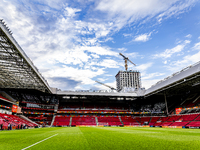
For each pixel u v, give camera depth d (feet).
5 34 80.64
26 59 108.47
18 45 94.84
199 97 209.15
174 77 172.04
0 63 116.57
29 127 151.74
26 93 236.84
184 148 26.50
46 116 249.55
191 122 165.68
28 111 231.09
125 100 295.89
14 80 158.81
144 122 238.68
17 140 39.70
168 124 193.57
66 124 230.89
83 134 58.95
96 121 246.27
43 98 257.34
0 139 42.50
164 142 34.17
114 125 231.30
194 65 144.36
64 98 281.74
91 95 248.32
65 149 25.85
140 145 29.94
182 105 222.89
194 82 174.70
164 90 216.54
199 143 32.42
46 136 50.93
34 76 143.23
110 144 31.35
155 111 259.19
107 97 272.92
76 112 258.16
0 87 178.91
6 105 179.01
